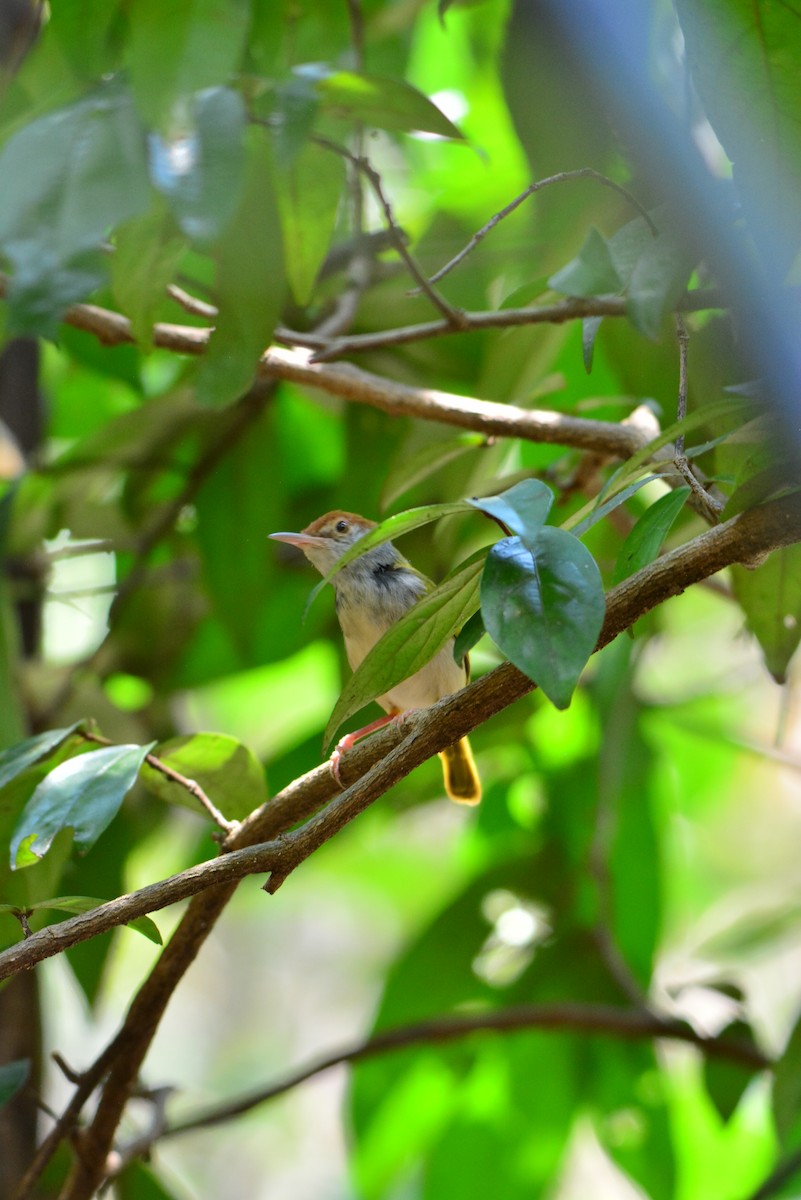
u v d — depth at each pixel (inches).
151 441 391.5
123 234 218.1
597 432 279.7
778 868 698.2
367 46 393.4
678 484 247.9
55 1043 701.3
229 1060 842.8
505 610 152.7
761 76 181.6
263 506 390.3
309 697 600.1
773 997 735.1
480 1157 406.3
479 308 371.9
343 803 180.1
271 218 217.5
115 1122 255.9
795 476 170.2
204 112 188.9
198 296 365.7
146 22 193.9
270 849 181.3
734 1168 437.4
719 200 222.8
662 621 401.7
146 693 437.1
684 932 589.3
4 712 308.3
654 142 233.3
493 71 426.0
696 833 663.8
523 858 414.0
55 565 480.7
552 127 295.9
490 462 358.6
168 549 426.9
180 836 504.1
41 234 179.8
